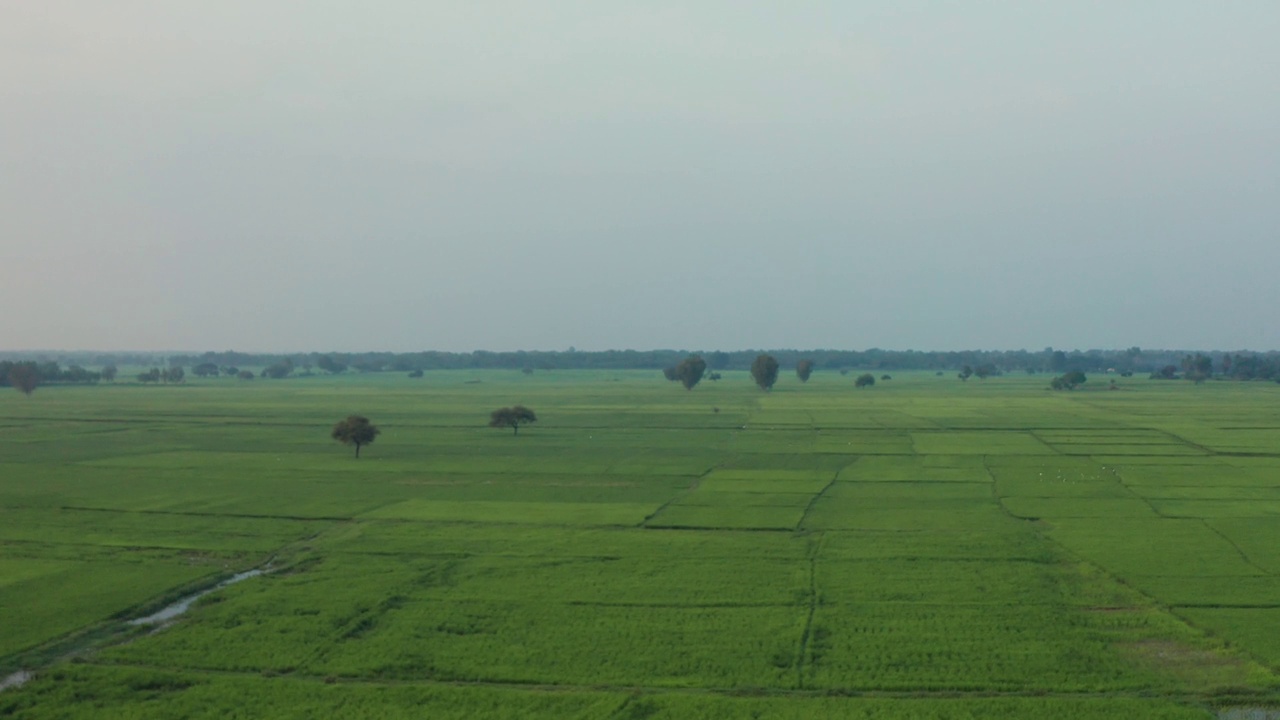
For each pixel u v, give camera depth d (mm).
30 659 33688
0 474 79000
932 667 32375
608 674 31969
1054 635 35438
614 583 42969
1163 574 43906
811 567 45812
